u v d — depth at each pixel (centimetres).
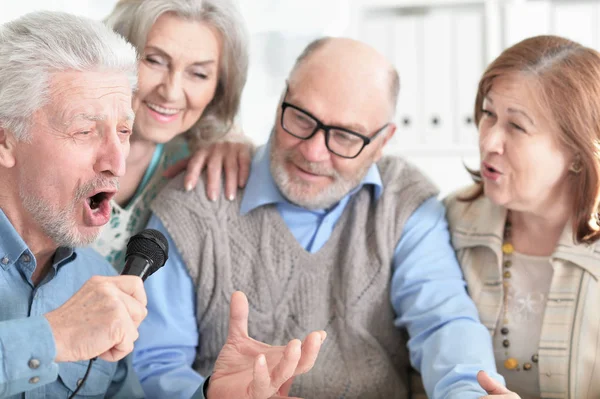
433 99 258
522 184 134
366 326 149
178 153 171
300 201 143
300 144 140
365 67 140
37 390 111
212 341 146
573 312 134
